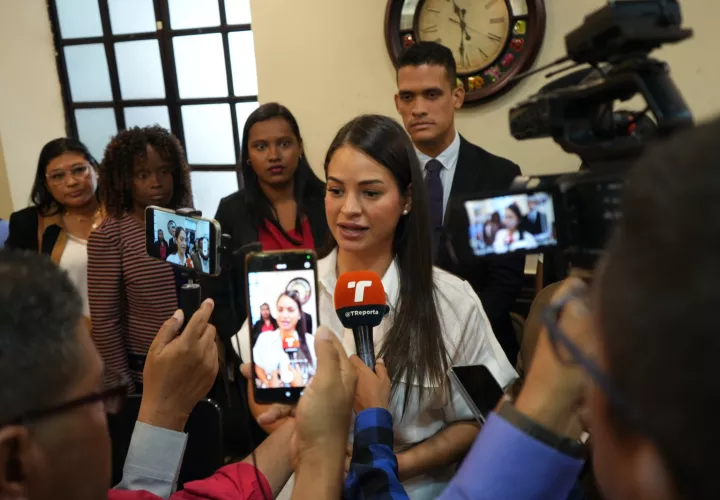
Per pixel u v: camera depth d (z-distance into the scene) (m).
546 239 0.59
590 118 0.63
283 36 2.84
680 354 0.28
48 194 2.36
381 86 2.68
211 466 1.25
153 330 1.83
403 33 2.53
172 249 1.06
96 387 0.57
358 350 0.91
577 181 0.57
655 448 0.32
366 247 1.11
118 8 3.60
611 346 0.32
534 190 0.59
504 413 0.57
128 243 1.83
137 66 3.65
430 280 1.12
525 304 2.34
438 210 1.93
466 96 2.44
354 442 0.76
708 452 0.28
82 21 3.72
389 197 1.09
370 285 0.92
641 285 0.30
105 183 1.92
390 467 0.72
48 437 0.52
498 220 0.60
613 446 0.37
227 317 1.33
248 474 0.88
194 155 3.65
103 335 1.84
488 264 1.78
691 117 0.53
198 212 1.05
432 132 1.93
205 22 3.40
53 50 3.82
